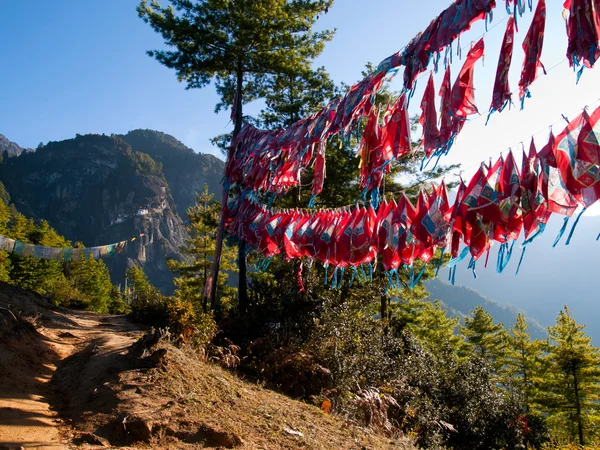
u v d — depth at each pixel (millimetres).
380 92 11180
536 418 14945
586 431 22188
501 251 3742
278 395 7203
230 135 16625
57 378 5918
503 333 31969
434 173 16312
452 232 4297
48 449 3658
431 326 30953
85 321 12289
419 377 12242
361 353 10445
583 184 3172
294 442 4984
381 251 5008
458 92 3836
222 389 5926
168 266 25547
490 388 14344
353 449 5395
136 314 13328
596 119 3172
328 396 8125
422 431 9797
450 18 3891
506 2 3465
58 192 184375
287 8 14273
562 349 22781
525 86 3406
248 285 13609
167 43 13969
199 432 4504
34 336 7230
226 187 10680
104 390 5043
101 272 52000
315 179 6012
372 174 4891
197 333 8078
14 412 4301
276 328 10250
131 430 4207
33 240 53562
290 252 6715
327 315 10570
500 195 3750
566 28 3203
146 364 5730
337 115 5430
